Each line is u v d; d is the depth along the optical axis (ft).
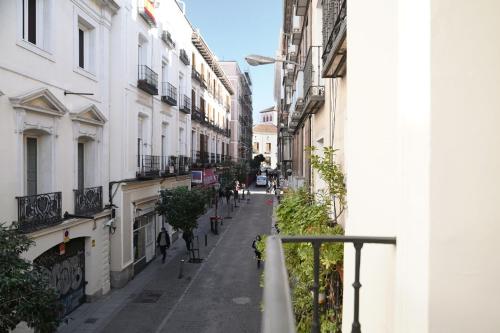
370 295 8.99
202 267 60.85
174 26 76.54
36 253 34.04
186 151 89.04
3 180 30.17
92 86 44.96
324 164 19.07
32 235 33.06
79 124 41.83
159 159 67.10
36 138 36.42
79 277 43.57
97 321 40.22
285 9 67.00
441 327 5.70
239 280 54.19
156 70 65.46
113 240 50.90
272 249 4.98
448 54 5.72
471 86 5.73
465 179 5.70
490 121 5.73
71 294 41.75
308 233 17.07
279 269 4.07
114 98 50.67
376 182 9.14
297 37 54.29
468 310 5.67
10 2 30.58
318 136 30.14
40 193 36.55
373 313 8.72
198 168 97.55
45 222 34.47
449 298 5.69
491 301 5.66
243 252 70.90
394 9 8.45
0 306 19.77
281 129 115.44
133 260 55.83
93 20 45.06
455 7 5.74
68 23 39.47
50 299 21.65
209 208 124.67
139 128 61.26
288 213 22.76
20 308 19.94
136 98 56.70
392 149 8.26
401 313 6.79
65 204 39.19
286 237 7.21
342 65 18.47
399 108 7.16
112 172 50.67
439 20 5.73
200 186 98.02
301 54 51.67
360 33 10.94
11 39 30.71
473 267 5.68
